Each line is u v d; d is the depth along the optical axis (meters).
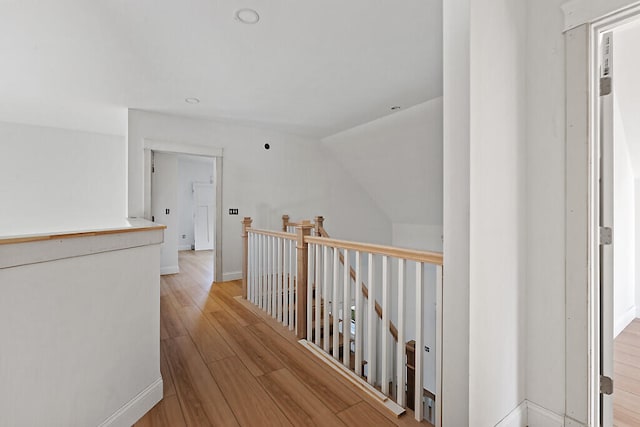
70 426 1.19
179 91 3.32
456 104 1.25
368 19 2.08
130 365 1.49
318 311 2.41
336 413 1.60
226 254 4.63
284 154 5.14
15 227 4.57
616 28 1.27
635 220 2.91
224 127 4.57
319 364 2.13
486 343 1.30
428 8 1.96
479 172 1.25
